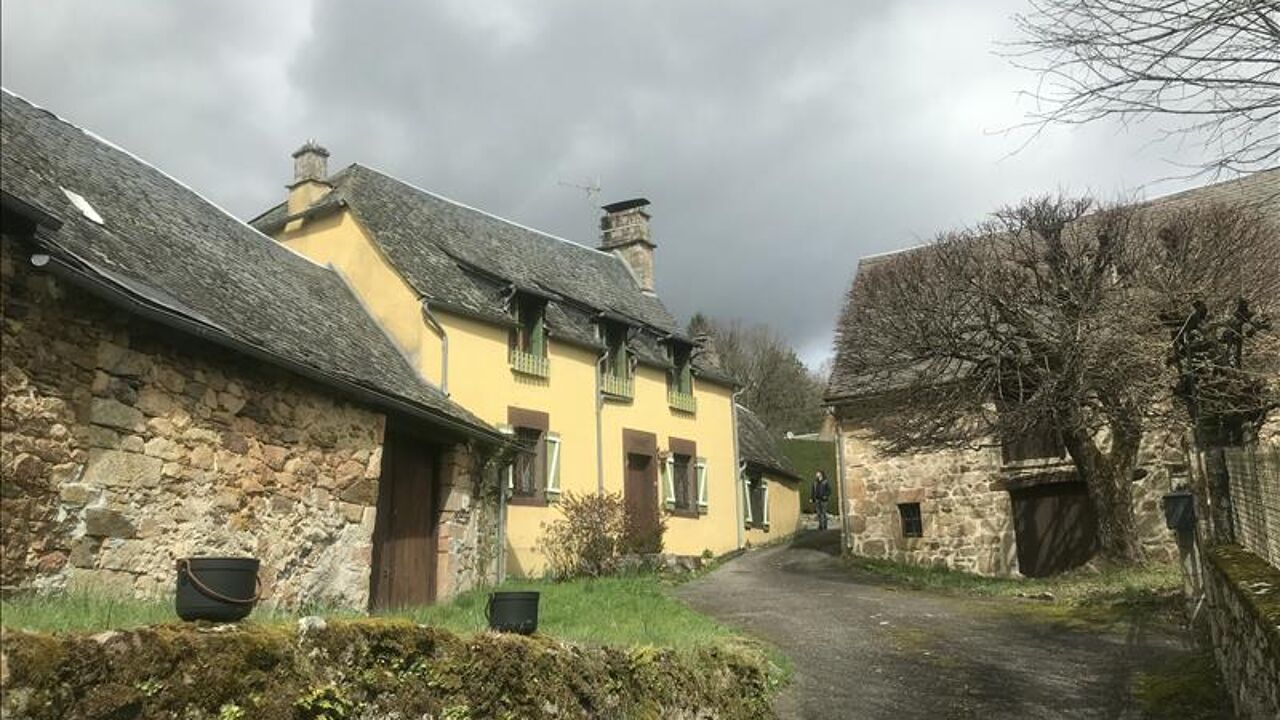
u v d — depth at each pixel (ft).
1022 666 33.24
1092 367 46.29
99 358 25.00
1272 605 19.48
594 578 52.65
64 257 23.53
